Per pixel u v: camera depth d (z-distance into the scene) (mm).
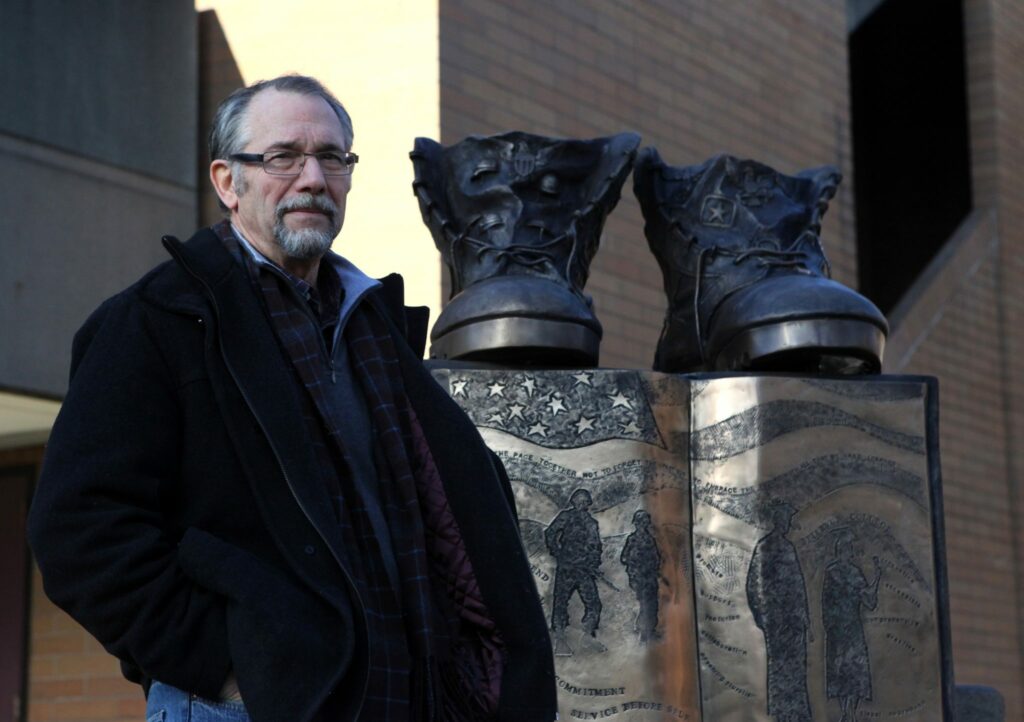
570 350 4020
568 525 3932
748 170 4465
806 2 10383
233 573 2316
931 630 4086
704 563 4031
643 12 8922
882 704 4008
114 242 7914
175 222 8242
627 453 3979
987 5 12273
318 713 2295
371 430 2619
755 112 9750
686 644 3957
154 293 2490
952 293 11461
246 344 2479
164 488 2418
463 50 7691
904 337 10805
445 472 2676
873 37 13930
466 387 3979
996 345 11906
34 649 8953
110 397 2395
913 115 14008
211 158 2688
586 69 8453
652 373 4051
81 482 2326
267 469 2424
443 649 2535
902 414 4148
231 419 2432
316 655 2299
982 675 11070
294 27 8070
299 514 2400
